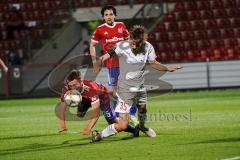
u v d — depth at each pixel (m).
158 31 98.12
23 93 90.19
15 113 62.69
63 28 96.94
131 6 98.56
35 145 35.62
